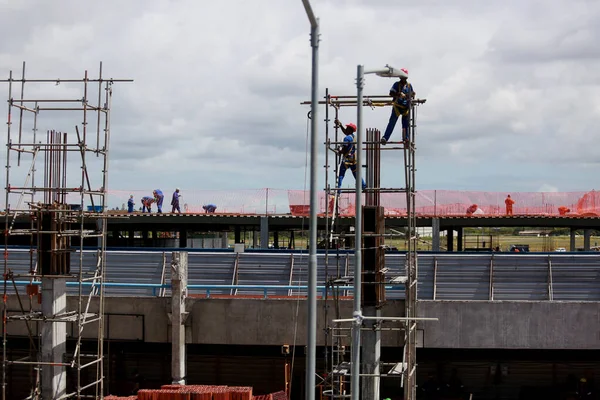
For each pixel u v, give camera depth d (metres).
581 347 31.83
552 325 31.91
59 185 27.97
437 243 49.97
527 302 31.94
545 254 36.25
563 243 99.00
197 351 37.19
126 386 36.44
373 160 26.42
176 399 27.03
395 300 31.97
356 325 18.95
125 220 51.00
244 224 52.22
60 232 27.55
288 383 35.69
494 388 37.06
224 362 37.03
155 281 37.25
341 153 27.02
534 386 37.09
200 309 32.50
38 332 30.92
